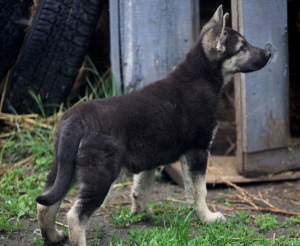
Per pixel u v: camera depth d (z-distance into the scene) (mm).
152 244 3096
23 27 5176
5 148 5168
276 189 4812
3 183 4441
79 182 3121
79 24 5047
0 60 5230
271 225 3752
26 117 5398
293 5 5500
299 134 5508
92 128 3143
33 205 3957
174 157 3760
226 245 3176
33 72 5188
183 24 4938
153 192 4707
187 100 3713
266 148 4934
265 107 4867
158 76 5023
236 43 3854
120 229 3668
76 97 5836
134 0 4875
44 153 5172
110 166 3168
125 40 5012
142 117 3398
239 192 4727
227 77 3975
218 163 5418
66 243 3443
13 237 3479
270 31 4719
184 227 3406
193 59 3846
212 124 3801
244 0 4574
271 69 4812
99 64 5934
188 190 3830
